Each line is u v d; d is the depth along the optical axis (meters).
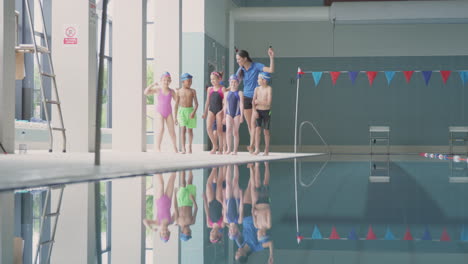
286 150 16.78
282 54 16.89
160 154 8.33
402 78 16.67
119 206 2.17
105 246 1.34
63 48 9.17
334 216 1.89
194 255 1.21
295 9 14.95
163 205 2.21
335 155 12.31
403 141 16.61
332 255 1.18
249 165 5.89
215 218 1.83
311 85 16.83
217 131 9.27
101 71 4.52
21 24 11.23
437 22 14.77
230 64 15.17
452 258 1.14
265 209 2.09
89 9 9.17
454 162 7.93
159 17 10.70
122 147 10.23
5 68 6.92
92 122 9.26
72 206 2.14
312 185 3.35
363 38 16.78
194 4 12.81
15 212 1.96
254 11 15.11
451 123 16.53
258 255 1.20
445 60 16.64
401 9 14.48
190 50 12.84
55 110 9.17
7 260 1.17
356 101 16.73
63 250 1.29
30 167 4.12
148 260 1.17
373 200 2.47
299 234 1.50
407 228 1.62
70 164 4.66
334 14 14.66
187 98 8.93
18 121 10.00
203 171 4.66
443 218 1.85
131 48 10.22
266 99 9.11
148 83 15.97
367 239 1.41
